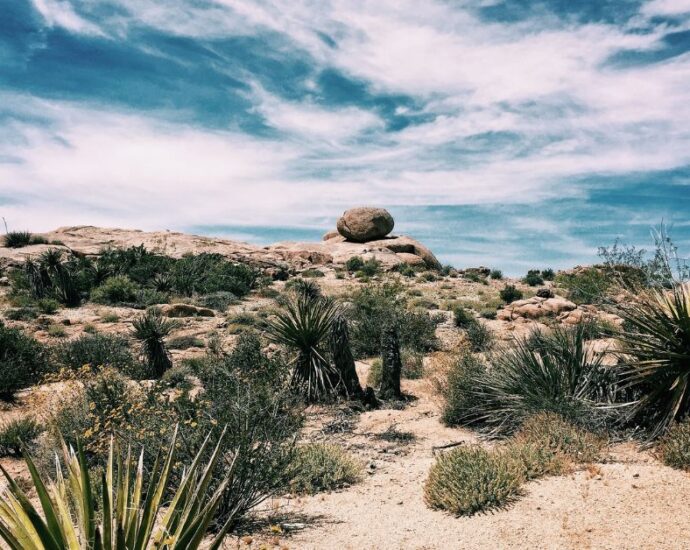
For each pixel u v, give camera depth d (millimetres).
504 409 8992
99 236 41562
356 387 11484
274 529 5395
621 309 8938
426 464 7875
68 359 14188
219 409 6316
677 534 5000
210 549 2982
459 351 13031
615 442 7727
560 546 5000
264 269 36438
